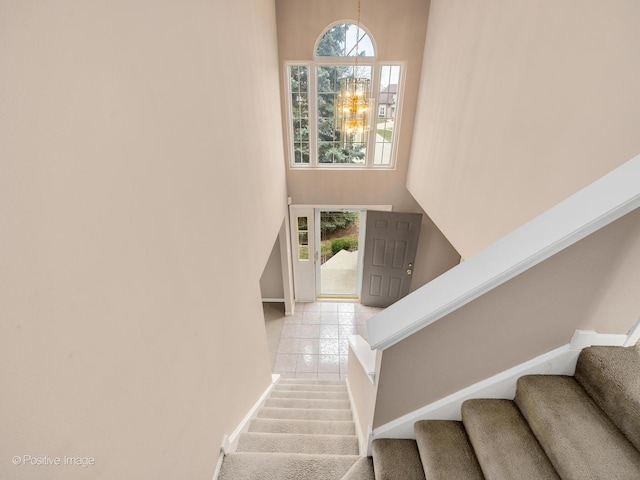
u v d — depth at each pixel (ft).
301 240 16.44
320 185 14.87
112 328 2.96
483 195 7.35
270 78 10.63
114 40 2.97
